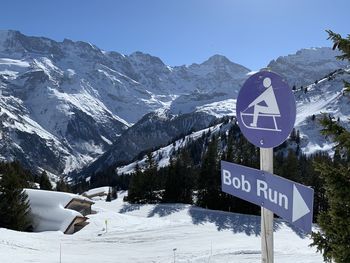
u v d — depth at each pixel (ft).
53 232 163.53
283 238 118.73
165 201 273.95
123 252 95.09
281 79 14.33
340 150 21.07
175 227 132.26
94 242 109.91
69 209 187.73
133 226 157.58
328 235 20.21
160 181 297.12
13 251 87.35
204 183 255.70
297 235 130.21
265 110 14.65
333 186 19.95
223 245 97.25
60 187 367.04
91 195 427.74
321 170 20.63
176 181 272.72
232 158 268.62
